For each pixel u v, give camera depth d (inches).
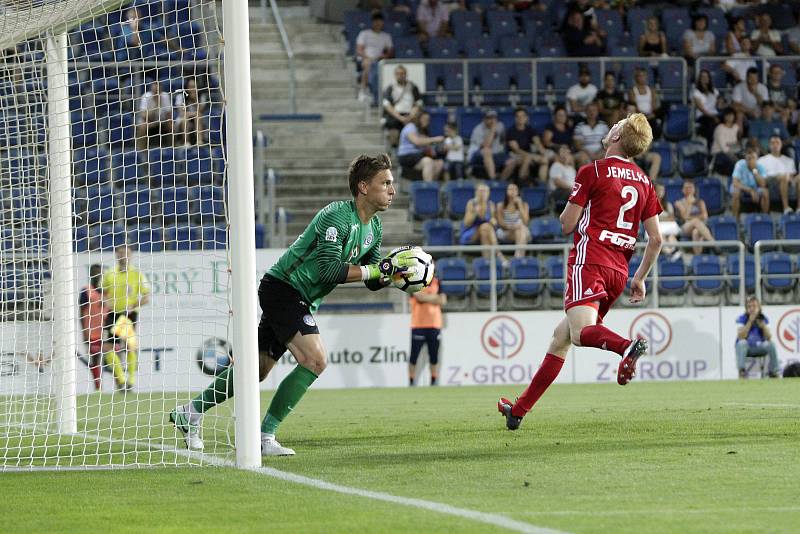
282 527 584.1
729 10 3302.2
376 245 981.2
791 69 3043.8
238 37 837.8
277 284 938.7
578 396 1738.4
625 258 991.0
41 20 1129.4
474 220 2497.5
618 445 948.0
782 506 623.8
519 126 2741.1
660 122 2883.9
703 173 2819.9
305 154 2842.0
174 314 1975.9
